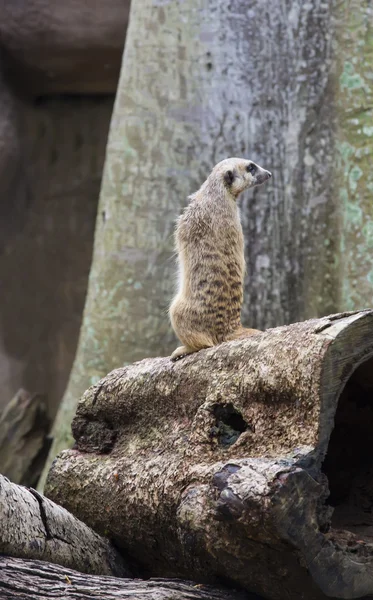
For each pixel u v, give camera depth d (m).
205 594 4.90
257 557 4.56
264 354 4.97
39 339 19.09
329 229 10.98
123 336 10.98
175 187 11.05
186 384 5.55
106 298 11.13
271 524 4.25
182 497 5.05
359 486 5.70
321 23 11.08
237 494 4.36
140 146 11.15
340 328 4.61
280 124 11.16
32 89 18.27
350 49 10.89
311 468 4.44
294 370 4.68
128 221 11.12
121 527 5.82
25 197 18.88
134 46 11.32
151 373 5.95
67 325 19.09
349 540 4.62
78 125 18.95
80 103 18.89
